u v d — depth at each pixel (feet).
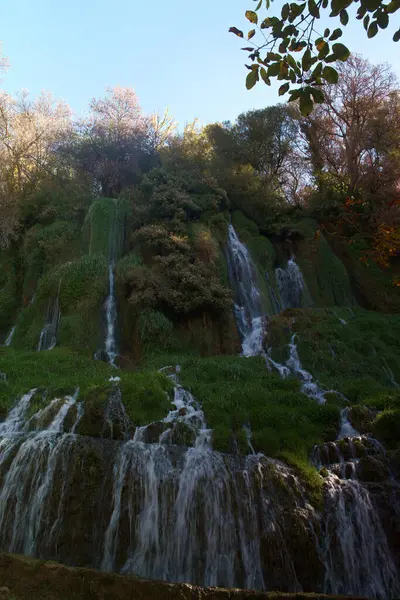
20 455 34.78
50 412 38.91
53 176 94.89
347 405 43.65
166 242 66.33
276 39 24.61
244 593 26.27
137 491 32.73
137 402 39.34
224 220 75.61
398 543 31.65
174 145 92.43
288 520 31.32
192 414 39.83
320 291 73.72
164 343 58.59
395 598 30.19
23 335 63.10
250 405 41.65
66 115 106.32
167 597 25.95
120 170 96.17
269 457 35.40
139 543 31.27
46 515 32.19
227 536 31.17
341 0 22.91
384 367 54.29
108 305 62.49
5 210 80.94
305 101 24.27
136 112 105.91
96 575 26.81
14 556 28.37
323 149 99.40
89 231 71.87
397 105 95.50
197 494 32.48
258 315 69.26
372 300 74.69
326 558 30.86
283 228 79.92
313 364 53.26
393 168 85.15
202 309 61.98
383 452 36.17
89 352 57.98
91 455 34.01
